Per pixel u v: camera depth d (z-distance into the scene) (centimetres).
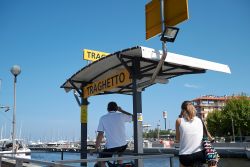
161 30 714
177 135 531
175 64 785
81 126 1080
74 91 1103
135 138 751
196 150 512
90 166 941
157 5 736
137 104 761
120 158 472
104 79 967
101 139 716
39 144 9888
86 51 1158
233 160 4553
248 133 7750
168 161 543
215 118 8462
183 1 671
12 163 974
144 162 606
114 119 716
